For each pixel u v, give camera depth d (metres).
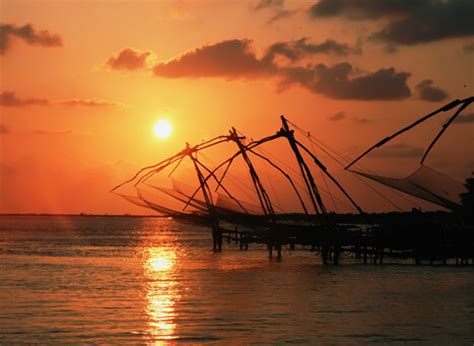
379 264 55.75
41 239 103.00
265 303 32.94
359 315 29.59
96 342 24.23
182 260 61.59
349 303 33.03
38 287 39.44
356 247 56.59
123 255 68.75
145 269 51.56
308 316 29.22
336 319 28.55
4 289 38.44
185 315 29.39
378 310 30.91
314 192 52.12
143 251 76.44
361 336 25.33
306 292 36.94
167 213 68.19
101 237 116.31
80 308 31.27
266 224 60.81
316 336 25.25
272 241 64.12
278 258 63.94
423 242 54.38
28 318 28.61
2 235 116.12
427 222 55.19
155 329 26.36
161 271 49.75
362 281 42.69
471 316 29.42
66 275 46.56
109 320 28.17
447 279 43.97
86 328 26.50
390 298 34.72
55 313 29.86
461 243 54.03
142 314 29.64
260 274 47.41
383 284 40.91
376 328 26.73
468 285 40.59
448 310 30.97
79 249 78.44
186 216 69.62
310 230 58.00
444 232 54.31
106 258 64.00
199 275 46.66
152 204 66.94
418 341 24.61
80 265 55.19
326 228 55.62
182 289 38.38
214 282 42.03
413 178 47.62
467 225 55.53
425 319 28.62
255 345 23.86
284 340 24.61
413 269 51.16
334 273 48.12
